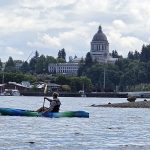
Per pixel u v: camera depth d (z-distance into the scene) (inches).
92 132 2763.3
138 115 4628.4
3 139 2354.8
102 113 4926.2
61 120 3518.7
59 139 2407.7
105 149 2114.9
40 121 3373.5
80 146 2182.6
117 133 2738.7
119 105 6968.5
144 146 2219.5
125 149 2130.9
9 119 3462.1
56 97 3769.7
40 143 2252.7
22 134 2591.0
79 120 3604.8
